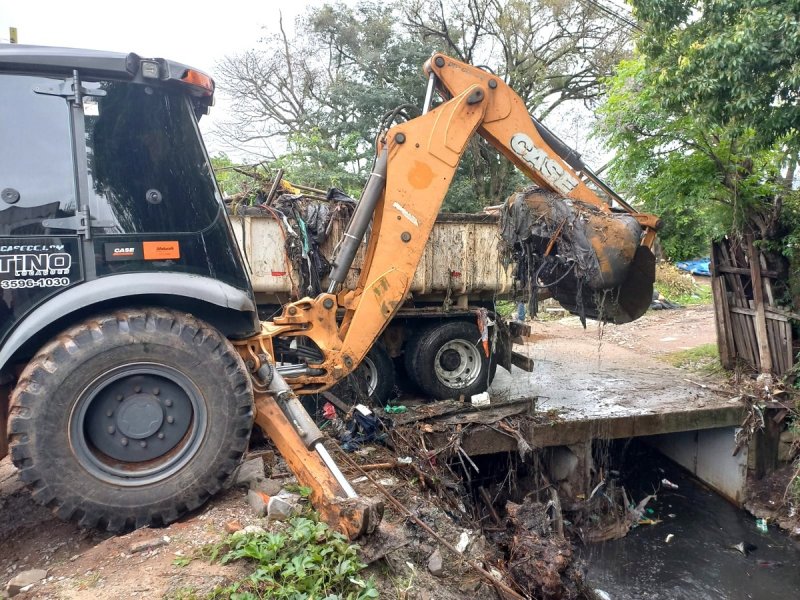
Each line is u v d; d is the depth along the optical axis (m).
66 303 3.05
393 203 5.11
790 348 8.09
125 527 3.16
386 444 5.72
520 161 5.34
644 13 6.89
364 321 5.11
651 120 8.21
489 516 6.01
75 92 3.20
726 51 6.11
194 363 3.21
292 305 4.99
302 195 6.61
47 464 2.96
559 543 5.20
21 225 3.09
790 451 7.61
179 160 3.45
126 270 3.28
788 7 5.80
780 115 6.32
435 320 7.20
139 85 3.37
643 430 7.06
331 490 3.25
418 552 3.78
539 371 9.27
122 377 3.13
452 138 5.15
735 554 6.60
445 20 20.62
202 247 3.48
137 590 2.63
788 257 8.28
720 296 9.03
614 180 9.37
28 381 2.94
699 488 8.23
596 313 5.79
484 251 7.06
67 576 2.82
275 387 3.71
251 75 23.19
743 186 8.12
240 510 3.37
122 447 3.19
